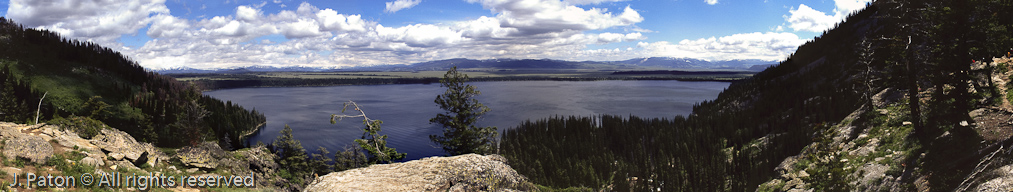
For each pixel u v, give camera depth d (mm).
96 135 39000
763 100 168875
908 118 53500
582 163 150500
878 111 63781
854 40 153375
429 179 16938
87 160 29609
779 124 141375
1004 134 34094
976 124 39250
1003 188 24000
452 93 67312
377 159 48906
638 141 180000
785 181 59188
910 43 47125
